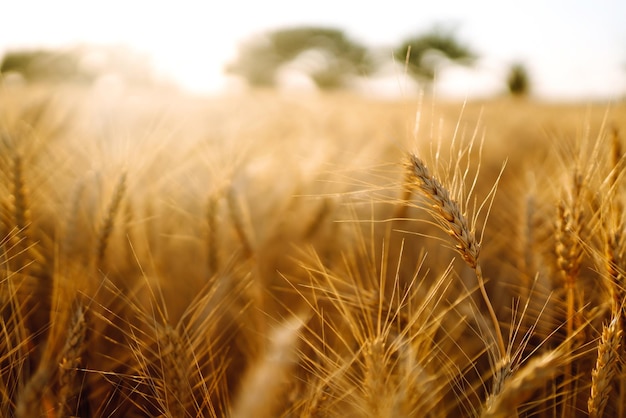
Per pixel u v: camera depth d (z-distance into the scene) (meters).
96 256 0.78
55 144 0.96
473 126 1.70
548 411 0.73
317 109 1.81
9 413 0.65
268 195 0.99
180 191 0.97
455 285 0.90
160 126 0.90
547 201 0.85
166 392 0.65
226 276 0.80
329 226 0.94
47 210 0.92
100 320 0.77
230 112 1.59
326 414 0.64
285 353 0.54
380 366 0.60
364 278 0.87
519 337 0.80
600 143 0.70
